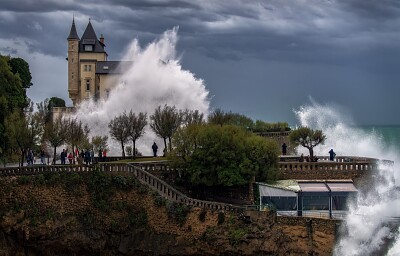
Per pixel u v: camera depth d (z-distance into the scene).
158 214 112.94
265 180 118.44
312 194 113.06
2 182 112.31
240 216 109.88
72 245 111.88
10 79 146.62
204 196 119.44
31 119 130.38
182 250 111.06
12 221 110.69
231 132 120.81
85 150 129.25
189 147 118.69
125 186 115.00
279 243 107.25
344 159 132.38
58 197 113.00
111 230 113.00
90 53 193.38
